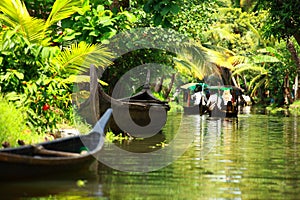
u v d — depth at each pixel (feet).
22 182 31.83
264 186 35.24
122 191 33.01
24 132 46.29
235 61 174.81
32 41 58.23
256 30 177.68
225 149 53.88
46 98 53.31
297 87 186.39
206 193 32.99
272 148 54.85
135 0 81.71
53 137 50.57
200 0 96.22
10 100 49.65
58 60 59.21
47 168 32.40
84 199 30.53
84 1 63.36
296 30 85.71
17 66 52.08
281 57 173.58
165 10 65.36
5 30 55.16
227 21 178.50
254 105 208.74
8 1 55.77
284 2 84.33
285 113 135.44
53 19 60.18
